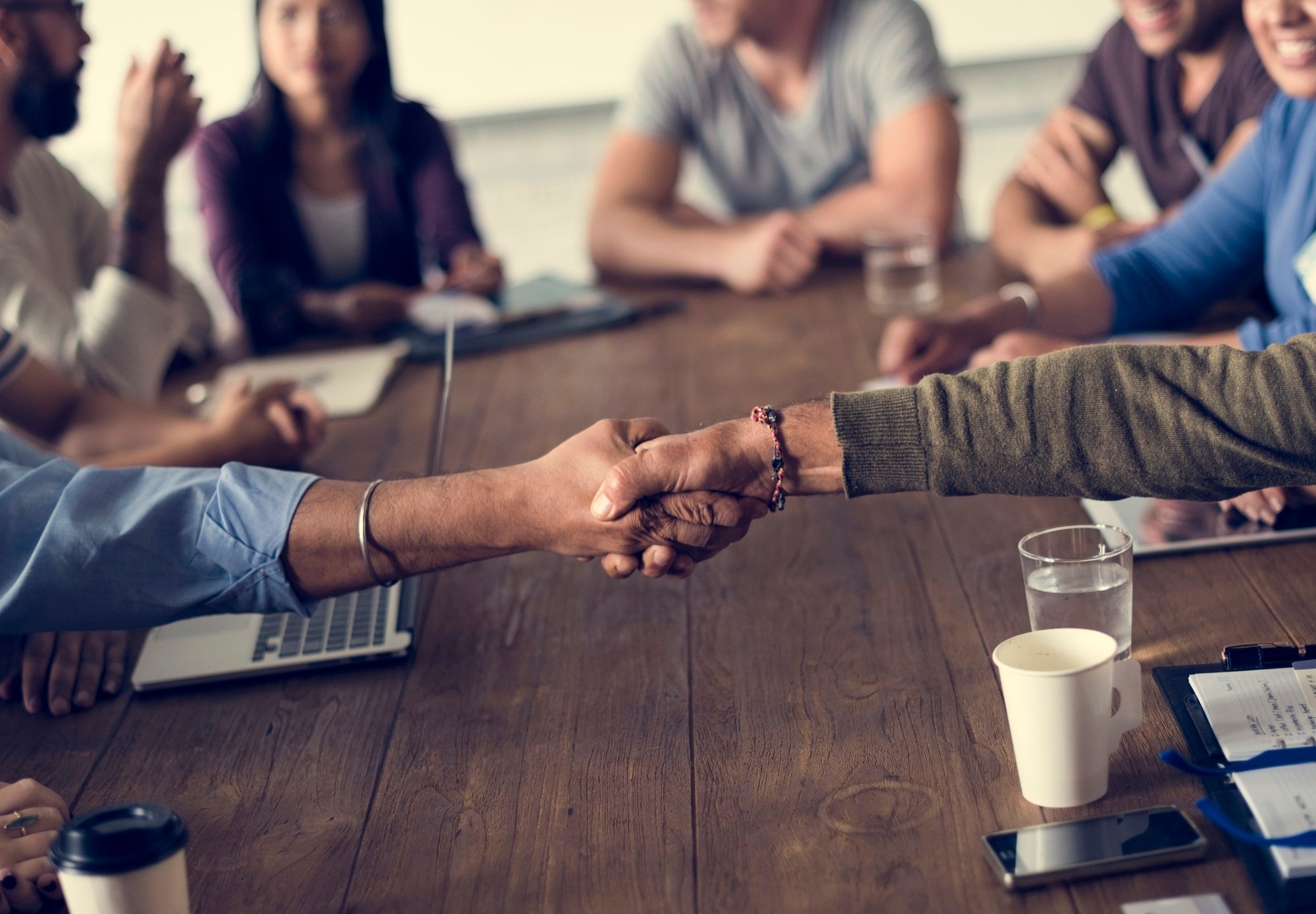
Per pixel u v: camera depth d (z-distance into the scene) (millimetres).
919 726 877
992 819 768
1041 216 2098
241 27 3178
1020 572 1088
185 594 971
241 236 2252
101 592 957
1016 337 1511
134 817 712
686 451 964
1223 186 1578
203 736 981
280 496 970
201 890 793
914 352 1575
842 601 1078
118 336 1814
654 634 1059
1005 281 1999
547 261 3582
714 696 951
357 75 2258
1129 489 868
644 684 980
